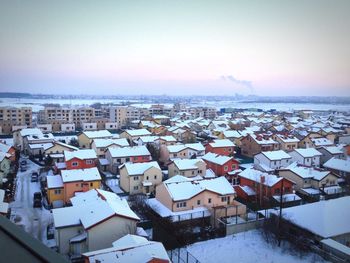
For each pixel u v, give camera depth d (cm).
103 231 2253
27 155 5594
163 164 5147
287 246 2345
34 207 3169
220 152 5522
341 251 2117
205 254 2262
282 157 4853
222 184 3152
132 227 2350
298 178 3791
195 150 5225
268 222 2550
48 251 241
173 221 2675
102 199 2583
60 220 2330
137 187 3706
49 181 3403
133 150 4775
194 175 4112
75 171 3494
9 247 248
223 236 2544
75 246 2262
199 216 2797
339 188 3709
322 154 5262
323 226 2405
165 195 3002
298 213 2655
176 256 2217
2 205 2702
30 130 6200
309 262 2139
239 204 3031
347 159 4900
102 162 4722
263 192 3434
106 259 1653
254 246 2370
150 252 1720
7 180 3900
